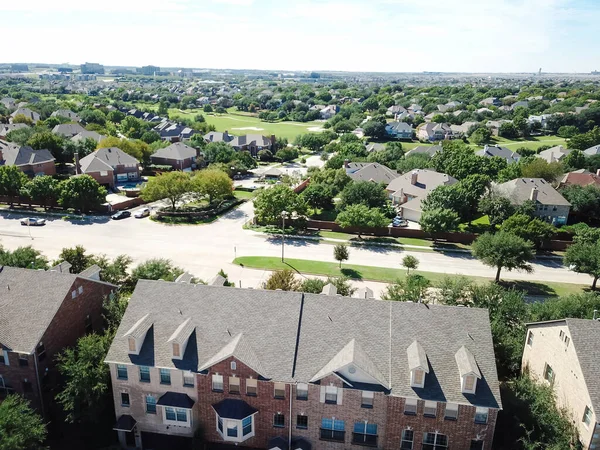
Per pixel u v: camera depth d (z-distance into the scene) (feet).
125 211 343.05
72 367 130.00
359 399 122.42
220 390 127.75
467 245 309.83
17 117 647.15
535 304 176.76
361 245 305.12
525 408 122.11
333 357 126.00
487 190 362.33
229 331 132.46
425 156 522.06
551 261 287.48
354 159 515.50
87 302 160.66
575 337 126.11
